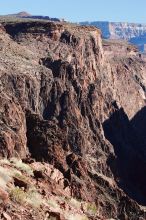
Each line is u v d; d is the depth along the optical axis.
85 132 147.25
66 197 21.77
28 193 17.45
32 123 81.38
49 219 15.51
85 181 66.50
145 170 154.25
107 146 149.12
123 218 64.69
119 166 148.25
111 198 71.12
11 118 79.62
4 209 14.14
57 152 67.38
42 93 154.62
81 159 71.06
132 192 137.12
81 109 160.88
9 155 58.22
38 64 166.62
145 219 68.38
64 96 155.75
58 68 167.12
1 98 86.19
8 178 17.89
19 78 151.00
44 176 22.20
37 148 69.06
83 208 21.73
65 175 49.41
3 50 163.00
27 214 14.75
